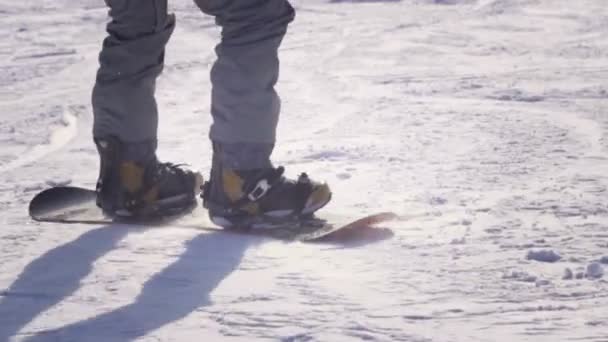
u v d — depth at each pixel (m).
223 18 4.33
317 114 9.85
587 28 20.48
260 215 4.41
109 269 3.64
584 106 9.85
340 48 17.23
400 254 3.85
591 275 3.45
